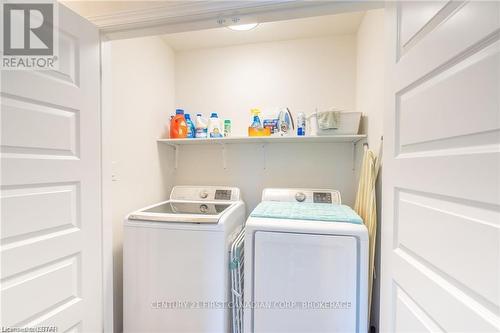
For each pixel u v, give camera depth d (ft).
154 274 4.42
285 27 6.18
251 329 4.19
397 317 2.62
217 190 6.67
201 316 4.30
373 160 4.69
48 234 2.94
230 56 7.16
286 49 6.85
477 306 1.58
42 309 2.87
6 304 2.52
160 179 6.59
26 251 2.69
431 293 2.03
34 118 2.77
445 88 1.89
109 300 4.03
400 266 2.55
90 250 3.56
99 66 3.76
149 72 6.07
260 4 3.19
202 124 6.59
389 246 2.79
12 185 2.56
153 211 5.22
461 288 1.72
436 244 1.98
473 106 1.63
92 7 3.65
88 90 3.51
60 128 3.08
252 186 7.09
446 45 1.88
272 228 4.07
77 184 3.34
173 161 7.29
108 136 4.00
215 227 4.28
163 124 6.72
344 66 6.53
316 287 3.96
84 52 3.44
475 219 1.61
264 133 6.21
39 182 2.82
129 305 4.49
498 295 1.45
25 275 2.69
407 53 2.45
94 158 3.63
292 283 4.02
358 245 3.90
